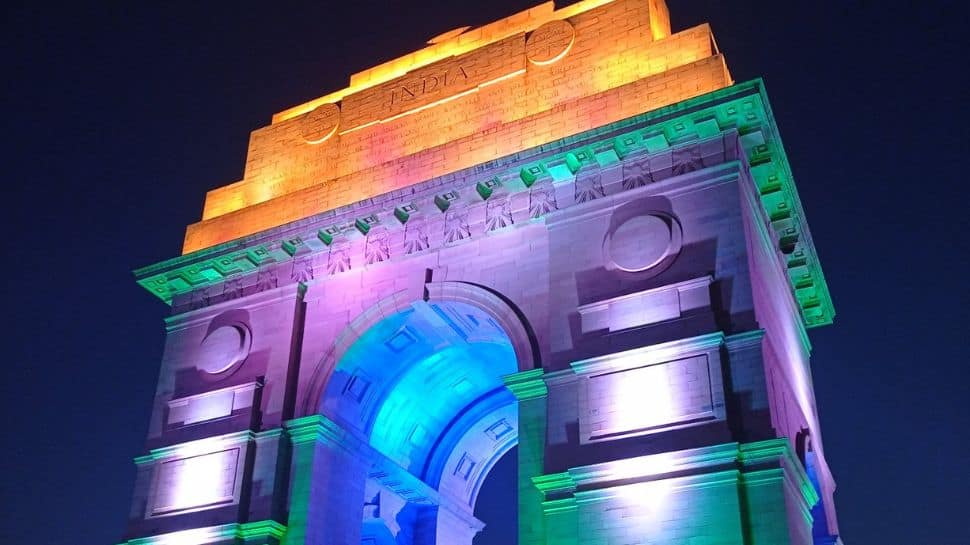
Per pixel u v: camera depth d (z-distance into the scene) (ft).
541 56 164.96
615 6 163.02
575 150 143.84
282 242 165.27
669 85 147.43
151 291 178.60
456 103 170.60
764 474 115.03
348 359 157.79
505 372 181.47
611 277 137.08
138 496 157.69
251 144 190.60
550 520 124.06
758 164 143.95
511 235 149.59
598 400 128.47
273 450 150.82
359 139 178.50
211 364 164.04
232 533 145.18
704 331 126.62
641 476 120.47
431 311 155.33
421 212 156.56
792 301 166.09
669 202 138.51
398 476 172.96
